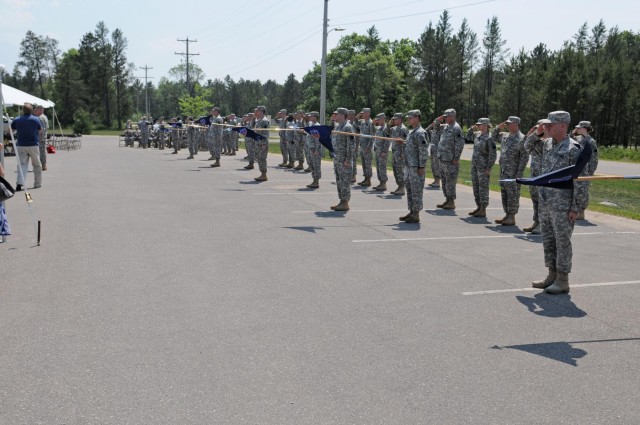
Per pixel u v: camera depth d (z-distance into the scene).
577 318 5.96
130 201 13.20
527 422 3.83
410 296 6.54
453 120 13.02
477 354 4.95
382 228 10.63
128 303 6.02
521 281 7.29
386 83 86.25
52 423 3.68
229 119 30.61
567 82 69.06
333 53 94.81
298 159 21.80
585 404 4.11
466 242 9.59
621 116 74.56
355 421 3.78
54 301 6.04
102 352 4.78
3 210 8.65
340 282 7.02
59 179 17.50
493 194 16.25
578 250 9.29
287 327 5.45
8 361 4.57
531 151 9.53
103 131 107.12
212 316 5.70
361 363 4.69
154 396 4.05
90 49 118.56
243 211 12.12
